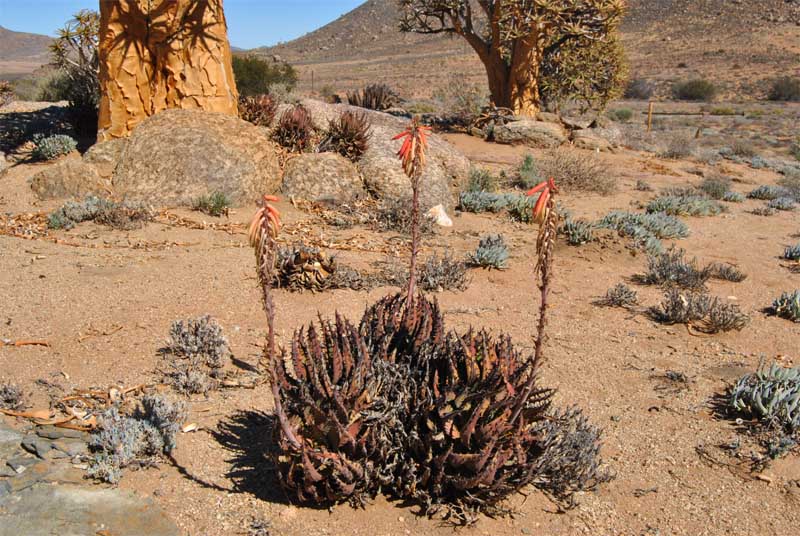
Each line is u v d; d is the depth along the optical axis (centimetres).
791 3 12212
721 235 1223
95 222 977
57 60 1653
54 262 790
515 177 1614
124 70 1242
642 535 386
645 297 814
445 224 1117
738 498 426
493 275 857
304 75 10519
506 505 396
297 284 729
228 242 917
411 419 381
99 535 347
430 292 768
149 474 402
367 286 756
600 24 2384
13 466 394
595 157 2016
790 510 417
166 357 551
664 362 622
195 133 1130
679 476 446
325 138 1330
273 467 416
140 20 1223
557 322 707
